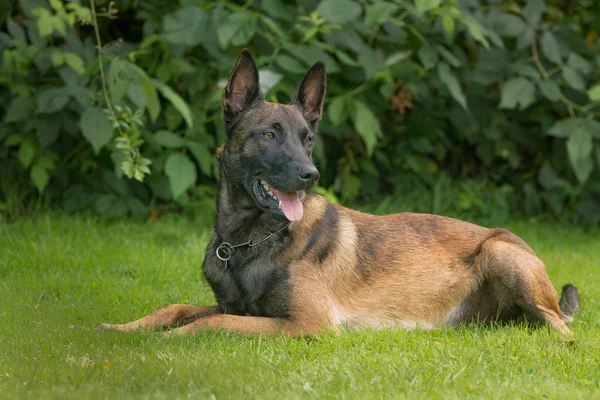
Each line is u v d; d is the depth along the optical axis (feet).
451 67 40.14
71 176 38.34
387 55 37.83
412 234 24.59
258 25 35.81
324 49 35.70
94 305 24.34
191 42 32.83
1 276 27.89
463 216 41.45
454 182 44.78
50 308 23.48
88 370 17.08
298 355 18.97
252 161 21.91
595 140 38.34
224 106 22.77
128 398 15.46
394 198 42.42
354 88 38.29
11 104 33.91
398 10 37.47
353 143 41.96
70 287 26.43
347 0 33.42
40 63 34.04
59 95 32.30
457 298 24.26
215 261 22.88
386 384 16.75
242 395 15.92
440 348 19.88
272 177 21.47
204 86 35.91
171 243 33.65
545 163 42.42
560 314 23.90
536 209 44.37
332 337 20.93
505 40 41.19
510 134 42.80
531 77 38.55
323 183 42.52
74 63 32.45
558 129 37.58
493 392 16.42
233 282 22.49
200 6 34.14
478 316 24.35
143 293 26.30
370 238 24.02
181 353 18.72
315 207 23.06
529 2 38.70
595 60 39.86
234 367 17.62
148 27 36.06
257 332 21.16
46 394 15.49
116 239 33.24
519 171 46.01
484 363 18.44
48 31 30.86
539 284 23.32
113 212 35.96
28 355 18.54
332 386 16.49
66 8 32.14
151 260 30.01
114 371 17.11
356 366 17.97
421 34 37.35
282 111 22.34
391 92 37.60
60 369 17.20
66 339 20.17
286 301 21.80
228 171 22.61
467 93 40.52
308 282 22.00
